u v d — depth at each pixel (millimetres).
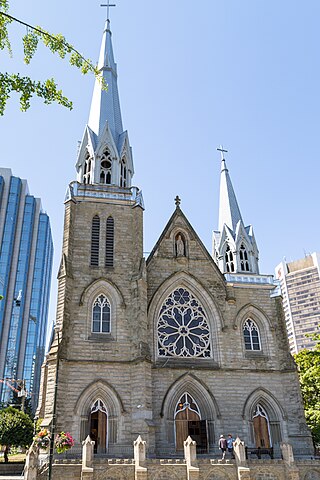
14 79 15766
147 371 38719
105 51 64062
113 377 38719
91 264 43969
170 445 38500
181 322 44562
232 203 57125
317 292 198375
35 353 150875
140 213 47438
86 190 47656
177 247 48031
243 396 42094
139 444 31406
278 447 40781
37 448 30906
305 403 50219
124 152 53250
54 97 16547
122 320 41531
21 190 168625
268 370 43844
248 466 32938
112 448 36000
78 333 39969
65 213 45656
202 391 41094
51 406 35938
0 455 60188
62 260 42656
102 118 55656
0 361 142500
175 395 40469
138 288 42469
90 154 51688
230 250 53062
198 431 39969
